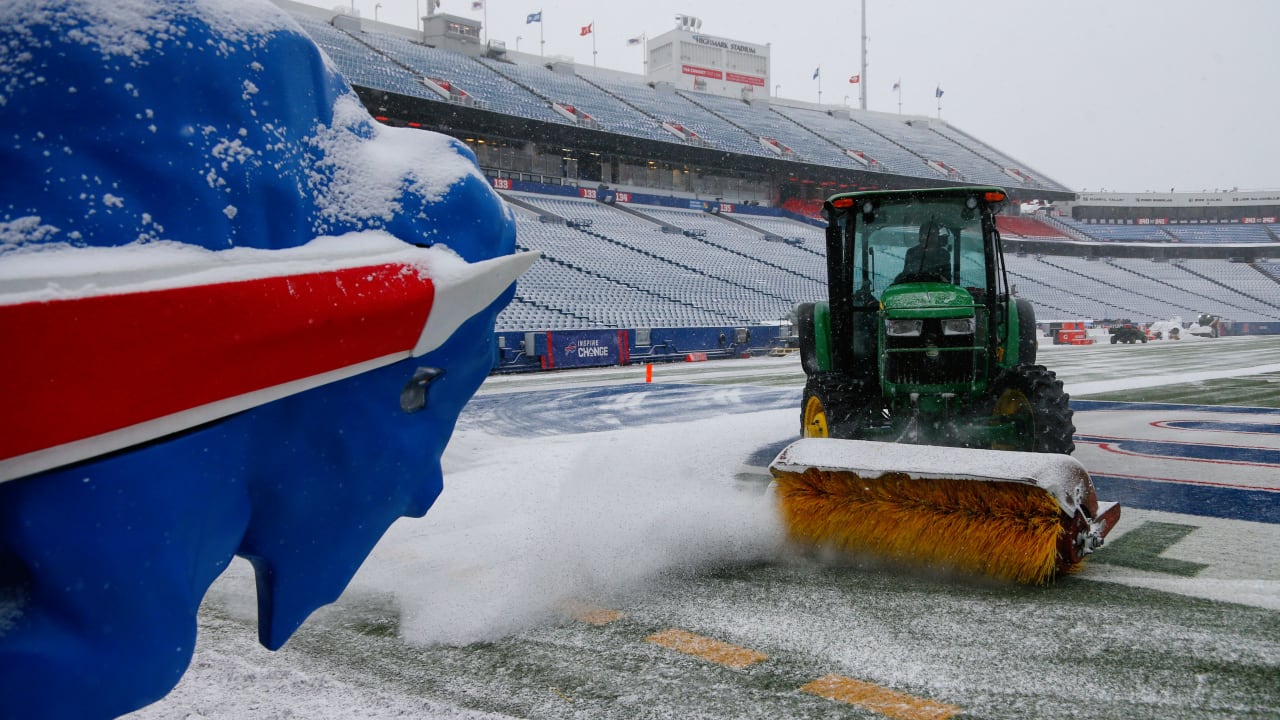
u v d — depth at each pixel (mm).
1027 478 3035
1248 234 55344
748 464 6105
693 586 3250
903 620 2830
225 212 1066
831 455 3559
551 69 43156
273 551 1226
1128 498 4895
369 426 1274
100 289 878
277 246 1147
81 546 904
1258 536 3963
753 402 11547
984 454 3303
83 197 944
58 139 950
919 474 3258
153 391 927
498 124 32719
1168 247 53250
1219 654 2463
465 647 2682
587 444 7328
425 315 1257
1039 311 38812
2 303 809
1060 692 2223
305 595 1279
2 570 900
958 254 5590
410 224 1344
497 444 7543
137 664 959
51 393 845
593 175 39125
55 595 896
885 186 45719
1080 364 18938
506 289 1452
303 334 1077
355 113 1415
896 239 5695
